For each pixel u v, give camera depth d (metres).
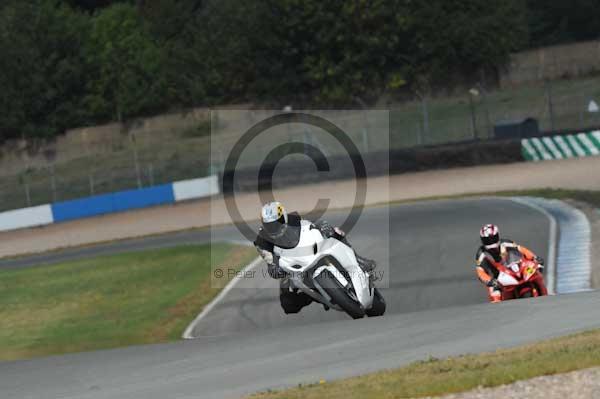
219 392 24.92
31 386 30.78
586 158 106.12
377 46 185.50
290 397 21.94
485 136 136.88
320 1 187.88
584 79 182.88
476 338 28.14
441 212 80.38
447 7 197.75
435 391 20.77
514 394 20.14
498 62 191.50
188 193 131.62
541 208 74.12
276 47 189.00
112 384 28.84
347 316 48.44
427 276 55.69
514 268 39.97
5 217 138.00
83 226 127.88
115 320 58.12
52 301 68.81
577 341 24.36
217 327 51.62
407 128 148.12
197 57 198.50
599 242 56.62
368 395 20.98
